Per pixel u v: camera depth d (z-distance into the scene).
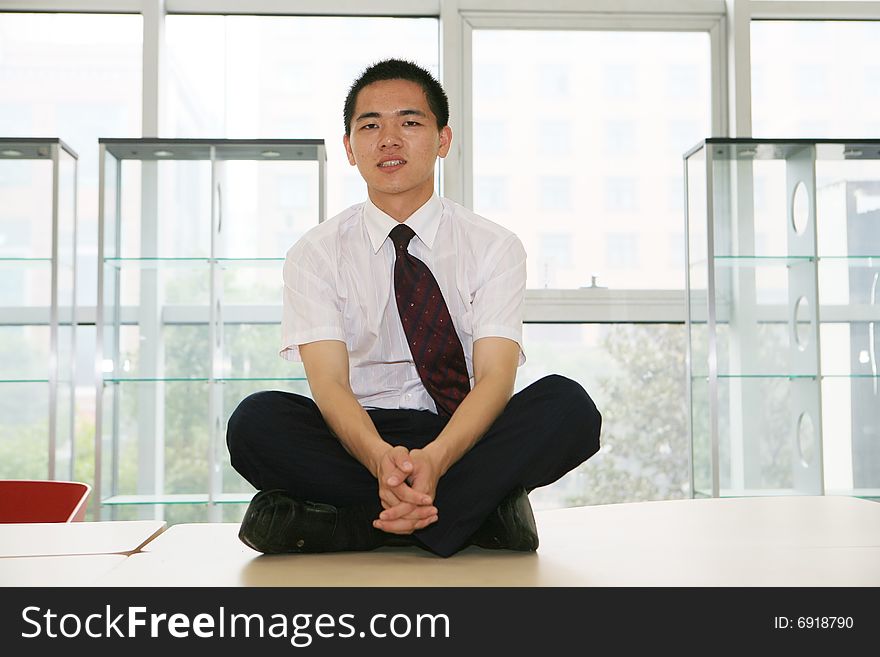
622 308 3.38
